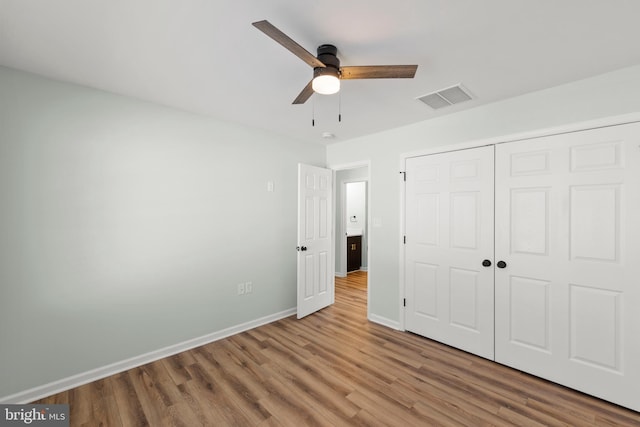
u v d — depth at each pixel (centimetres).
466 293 263
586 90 203
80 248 215
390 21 143
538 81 207
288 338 292
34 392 196
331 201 399
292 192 364
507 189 239
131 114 239
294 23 145
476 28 148
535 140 224
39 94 200
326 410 185
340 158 387
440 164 282
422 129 296
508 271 238
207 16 140
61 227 207
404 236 310
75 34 155
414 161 303
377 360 248
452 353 261
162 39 160
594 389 199
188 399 196
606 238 195
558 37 155
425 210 293
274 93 232
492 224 247
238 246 309
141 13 138
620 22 142
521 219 232
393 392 203
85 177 217
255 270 325
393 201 321
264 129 330
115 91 228
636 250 185
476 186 257
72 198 212
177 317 264
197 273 277
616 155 191
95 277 221
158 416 180
